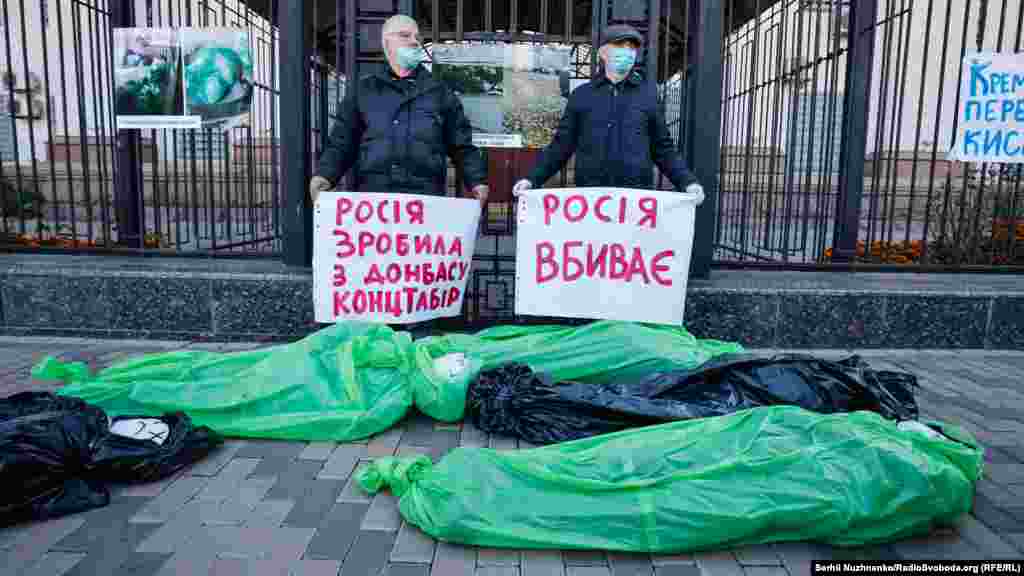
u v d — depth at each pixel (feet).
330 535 8.15
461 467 8.38
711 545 7.92
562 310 14.85
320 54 20.38
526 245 14.82
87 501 8.64
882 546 8.11
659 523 7.85
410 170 14.42
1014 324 16.49
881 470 8.17
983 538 8.28
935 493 7.99
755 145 34.06
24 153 33.22
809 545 8.11
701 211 16.63
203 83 17.02
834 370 11.18
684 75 16.84
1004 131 17.25
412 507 8.30
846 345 16.39
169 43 16.83
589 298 14.78
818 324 16.29
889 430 8.94
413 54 14.16
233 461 10.16
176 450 9.71
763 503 7.93
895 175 18.12
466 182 15.20
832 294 16.17
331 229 14.47
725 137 22.18
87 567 7.39
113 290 16.21
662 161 14.84
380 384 11.80
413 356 12.09
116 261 17.31
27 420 8.80
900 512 7.97
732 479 8.20
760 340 16.25
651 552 7.91
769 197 19.83
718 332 16.16
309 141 16.72
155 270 16.25
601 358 12.51
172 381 11.61
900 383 11.41
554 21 29.78
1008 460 10.44
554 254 14.75
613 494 8.11
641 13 16.08
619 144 14.44
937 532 8.41
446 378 11.65
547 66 16.49
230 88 17.06
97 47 17.76
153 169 17.97
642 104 14.42
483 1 27.48
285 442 10.93
